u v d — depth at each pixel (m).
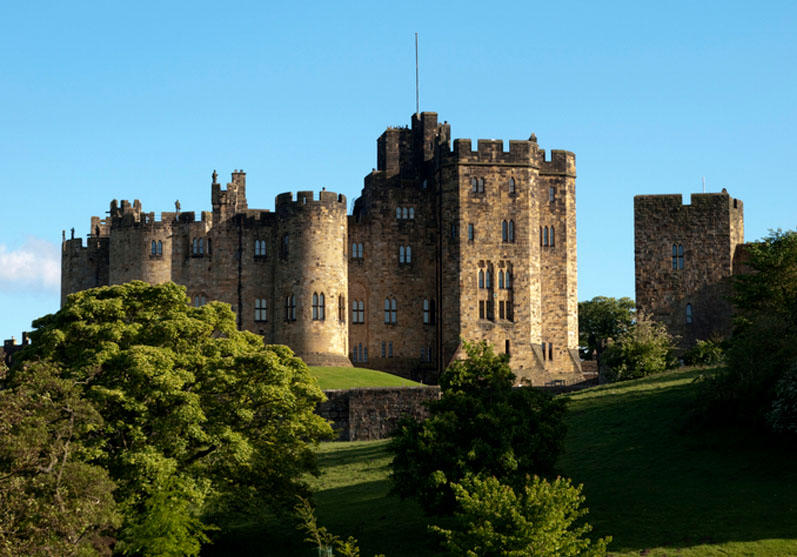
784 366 62.88
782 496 52.19
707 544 47.59
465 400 54.41
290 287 118.50
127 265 121.31
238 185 122.69
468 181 120.75
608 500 55.38
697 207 110.50
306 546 55.34
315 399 59.34
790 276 83.00
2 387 53.97
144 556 46.44
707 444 61.44
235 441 52.62
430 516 54.84
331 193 119.31
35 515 40.34
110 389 51.16
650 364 96.44
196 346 57.25
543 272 123.31
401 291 123.88
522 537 40.72
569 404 77.81
